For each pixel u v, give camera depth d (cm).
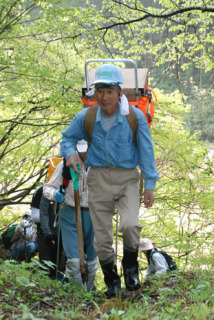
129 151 561
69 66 1661
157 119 1431
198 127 4716
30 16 1608
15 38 1602
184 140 1387
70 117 1636
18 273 653
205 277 661
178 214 1351
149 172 566
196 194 1288
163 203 1321
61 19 1554
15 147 1661
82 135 581
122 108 548
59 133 1714
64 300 595
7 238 1096
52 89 1562
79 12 1602
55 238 880
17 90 1566
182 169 1350
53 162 861
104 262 603
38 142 1731
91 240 782
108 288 614
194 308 491
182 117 1577
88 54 1723
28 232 1089
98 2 5306
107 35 1739
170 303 546
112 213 591
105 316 463
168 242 1169
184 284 634
